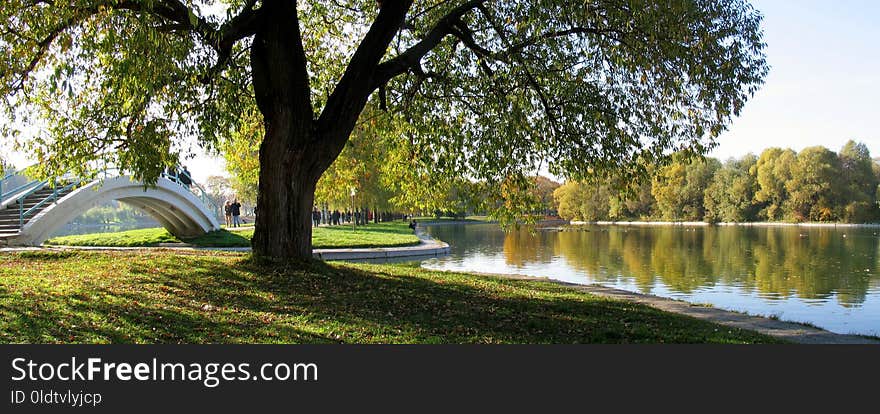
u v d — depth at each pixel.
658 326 10.01
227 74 11.86
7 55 10.48
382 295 11.45
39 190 25.62
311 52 17.05
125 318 8.44
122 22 9.53
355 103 12.84
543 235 60.41
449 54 15.90
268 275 12.00
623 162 14.26
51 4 9.75
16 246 21.25
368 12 16.86
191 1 10.29
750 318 11.91
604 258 32.81
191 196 31.14
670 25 12.20
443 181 16.52
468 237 56.69
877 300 18.56
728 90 12.56
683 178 99.25
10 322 7.82
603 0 12.59
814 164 81.94
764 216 91.06
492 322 9.68
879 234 58.44
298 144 12.51
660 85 13.17
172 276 11.84
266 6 11.95
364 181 45.91
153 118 11.81
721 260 31.66
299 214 12.98
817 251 37.50
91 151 13.44
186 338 7.84
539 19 13.00
